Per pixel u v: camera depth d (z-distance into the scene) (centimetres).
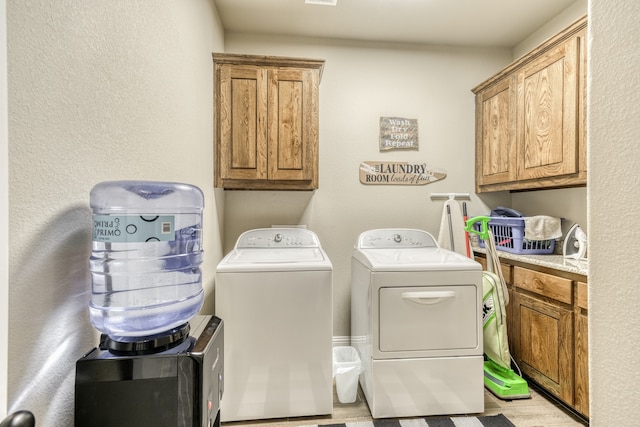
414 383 173
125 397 67
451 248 262
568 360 171
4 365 54
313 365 171
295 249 222
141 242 71
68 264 70
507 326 221
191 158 161
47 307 64
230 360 165
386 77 268
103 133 84
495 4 220
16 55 56
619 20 51
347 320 266
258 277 167
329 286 171
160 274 85
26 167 59
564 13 227
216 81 209
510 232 229
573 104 181
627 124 50
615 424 52
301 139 215
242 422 168
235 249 219
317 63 214
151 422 67
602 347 55
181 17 146
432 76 273
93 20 79
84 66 75
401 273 173
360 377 205
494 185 253
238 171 211
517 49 273
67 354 70
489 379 201
